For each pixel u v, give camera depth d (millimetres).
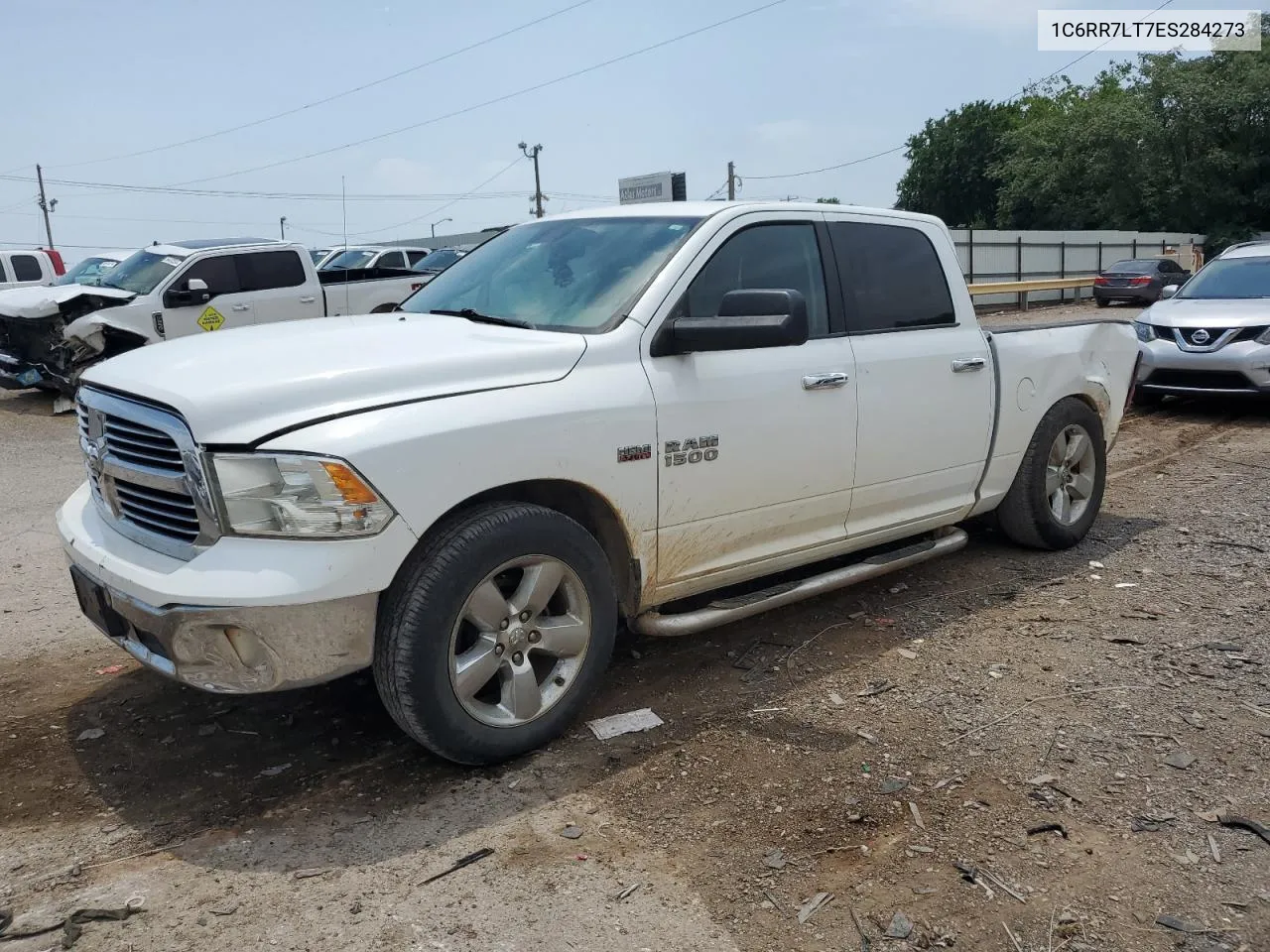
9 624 4941
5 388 12734
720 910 2691
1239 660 4180
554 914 2672
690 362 3824
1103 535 6078
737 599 4184
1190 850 2922
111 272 13203
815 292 4363
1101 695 3912
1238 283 10523
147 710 3949
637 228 4184
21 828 3121
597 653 3613
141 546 3270
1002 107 55344
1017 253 29359
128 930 2621
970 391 4926
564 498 3674
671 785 3324
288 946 2553
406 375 3219
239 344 3490
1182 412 10500
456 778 3389
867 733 3656
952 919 2645
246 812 3203
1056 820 3080
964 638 4527
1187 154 41156
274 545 2953
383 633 3139
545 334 3678
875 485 4535
